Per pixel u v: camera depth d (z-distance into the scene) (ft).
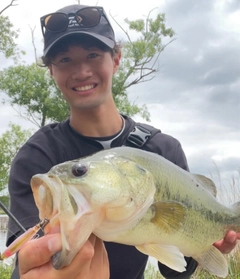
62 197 1.23
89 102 2.01
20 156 1.94
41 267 1.23
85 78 2.01
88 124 2.05
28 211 1.77
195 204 1.75
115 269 1.95
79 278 1.26
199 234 1.77
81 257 1.24
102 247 1.40
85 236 1.25
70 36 1.99
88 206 1.31
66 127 2.07
